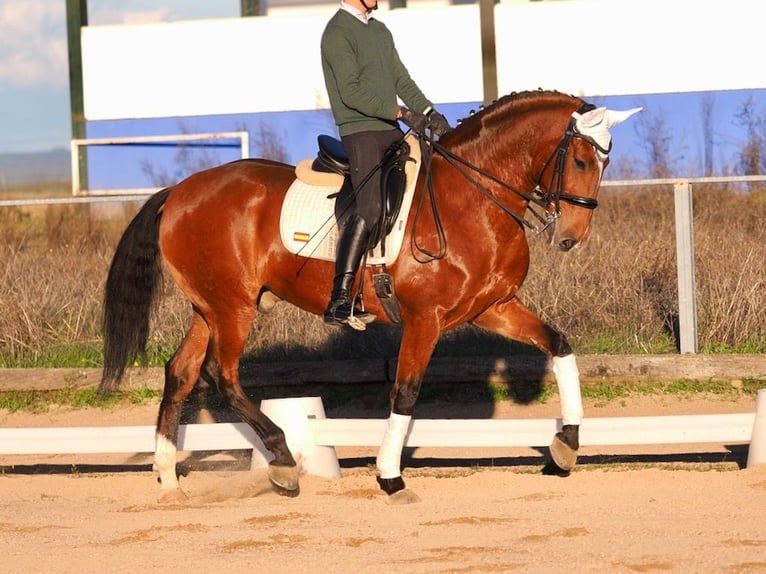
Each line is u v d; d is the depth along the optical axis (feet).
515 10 91.50
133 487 38.11
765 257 50.93
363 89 33.04
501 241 33.35
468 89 92.99
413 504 33.12
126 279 37.09
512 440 37.06
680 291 46.52
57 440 39.45
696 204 61.67
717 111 88.79
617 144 87.15
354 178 33.53
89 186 96.37
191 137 88.79
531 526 29.01
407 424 33.96
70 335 53.16
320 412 38.75
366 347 49.32
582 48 90.99
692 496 32.37
